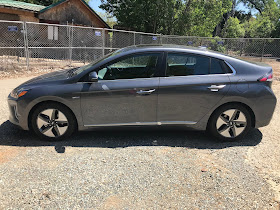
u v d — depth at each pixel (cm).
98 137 415
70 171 311
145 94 377
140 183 291
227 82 382
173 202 262
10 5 1432
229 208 254
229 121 397
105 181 293
